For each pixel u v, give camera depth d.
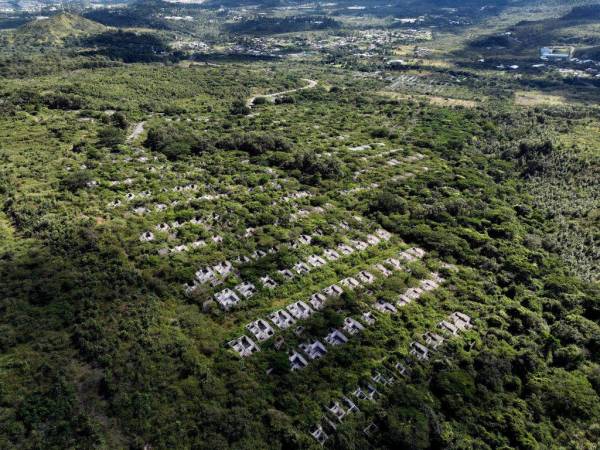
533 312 65.75
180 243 75.44
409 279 71.50
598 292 71.00
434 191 106.62
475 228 90.12
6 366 50.34
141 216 82.75
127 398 47.41
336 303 63.78
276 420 46.03
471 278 74.00
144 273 66.06
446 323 62.81
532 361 55.88
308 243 79.31
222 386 49.84
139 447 43.31
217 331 57.66
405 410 48.03
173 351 53.50
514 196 110.06
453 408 49.59
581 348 59.81
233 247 75.38
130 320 57.44
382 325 60.81
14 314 57.06
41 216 78.69
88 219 78.88
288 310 62.25
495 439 47.00
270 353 54.53
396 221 90.12
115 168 103.62
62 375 49.78
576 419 50.06
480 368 55.03
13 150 112.50
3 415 44.75
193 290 63.72
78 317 57.47
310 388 50.72
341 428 45.72
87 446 42.97
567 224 95.75
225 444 43.53
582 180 115.62
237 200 93.88
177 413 46.59
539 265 79.00
